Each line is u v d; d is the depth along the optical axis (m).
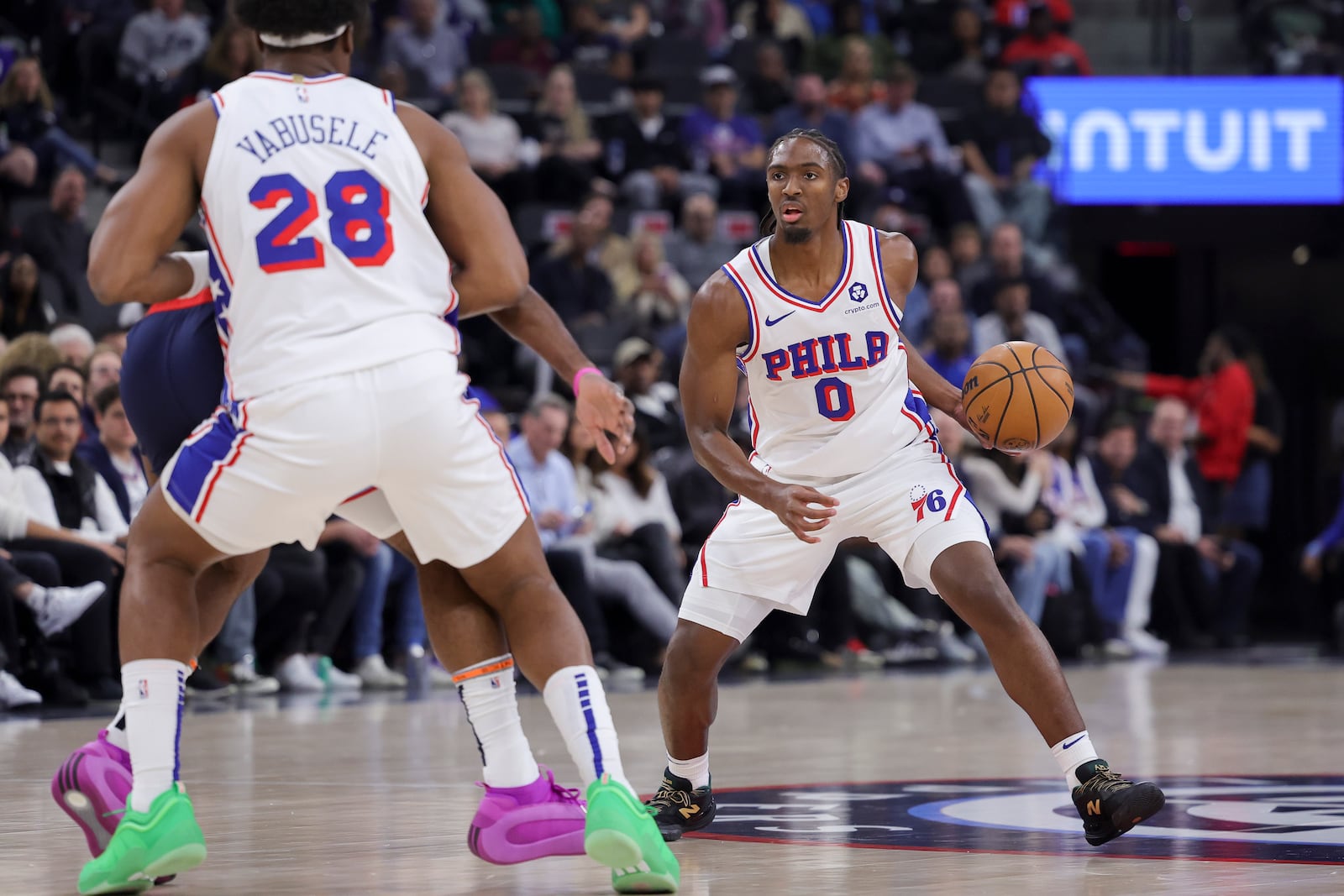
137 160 25.12
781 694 17.28
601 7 32.53
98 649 16.12
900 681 19.38
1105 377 27.92
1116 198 31.36
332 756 11.46
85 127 26.19
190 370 6.45
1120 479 25.20
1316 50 32.97
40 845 7.52
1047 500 23.56
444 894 6.25
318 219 6.02
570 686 6.23
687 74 30.69
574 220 24.11
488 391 22.42
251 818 8.41
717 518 21.47
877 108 29.59
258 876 6.67
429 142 6.36
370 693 17.66
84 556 16.08
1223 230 32.41
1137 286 35.72
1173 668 21.47
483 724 6.55
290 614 17.89
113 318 21.30
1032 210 29.50
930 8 33.72
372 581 18.64
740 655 21.44
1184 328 35.78
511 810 6.46
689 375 8.20
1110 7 36.03
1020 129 30.20
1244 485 27.84
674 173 27.19
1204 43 35.97
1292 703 15.84
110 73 26.22
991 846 7.45
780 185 7.94
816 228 7.95
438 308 6.22
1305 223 32.50
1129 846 7.41
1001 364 8.30
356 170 6.12
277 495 5.98
